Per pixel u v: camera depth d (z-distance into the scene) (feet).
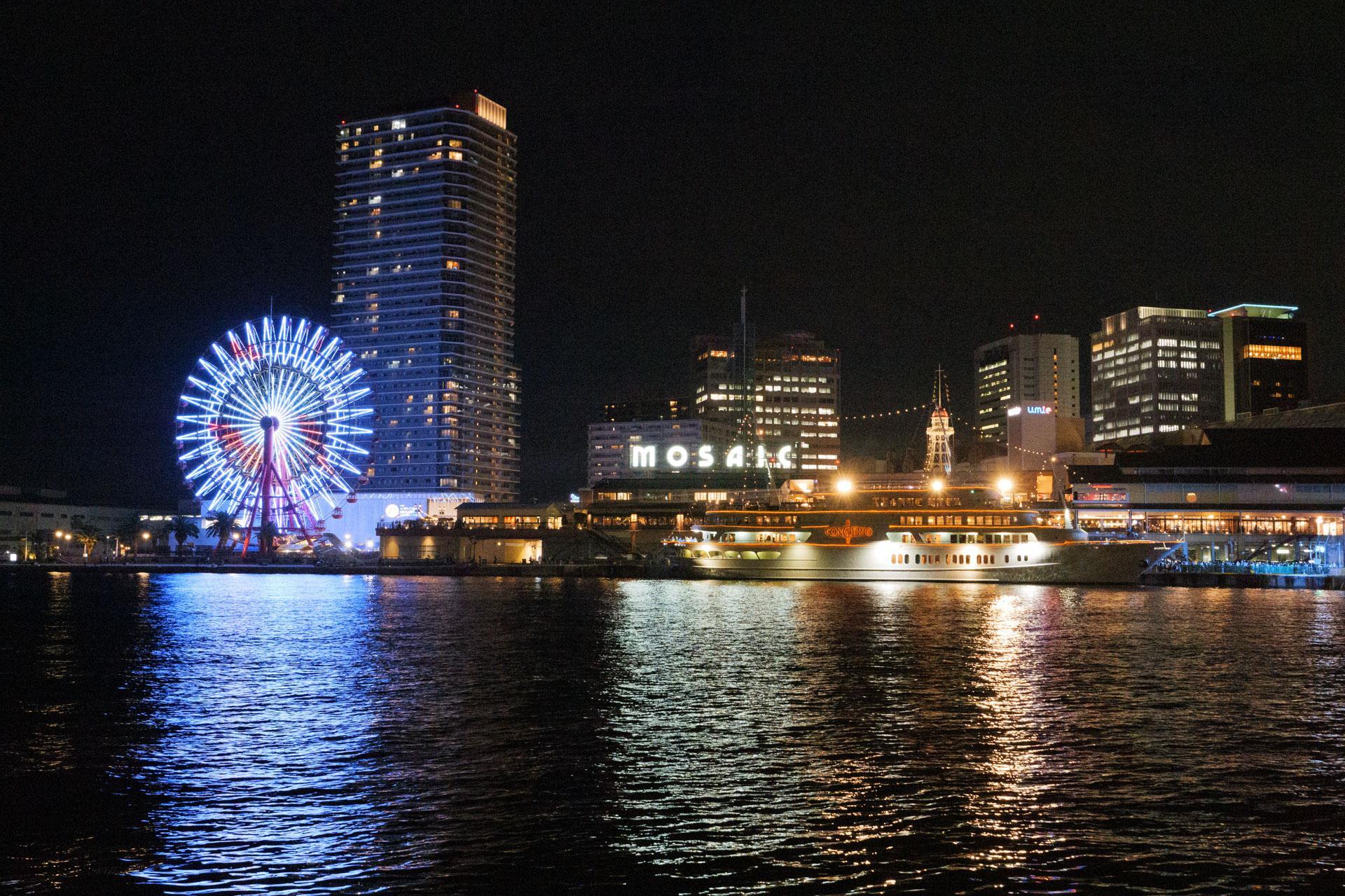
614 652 225.56
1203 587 474.49
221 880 87.20
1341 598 404.16
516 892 84.12
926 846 93.97
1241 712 153.79
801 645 238.89
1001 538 494.59
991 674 192.03
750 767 120.67
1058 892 84.12
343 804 106.52
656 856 91.66
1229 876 87.20
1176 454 610.24
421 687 178.70
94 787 113.29
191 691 174.50
